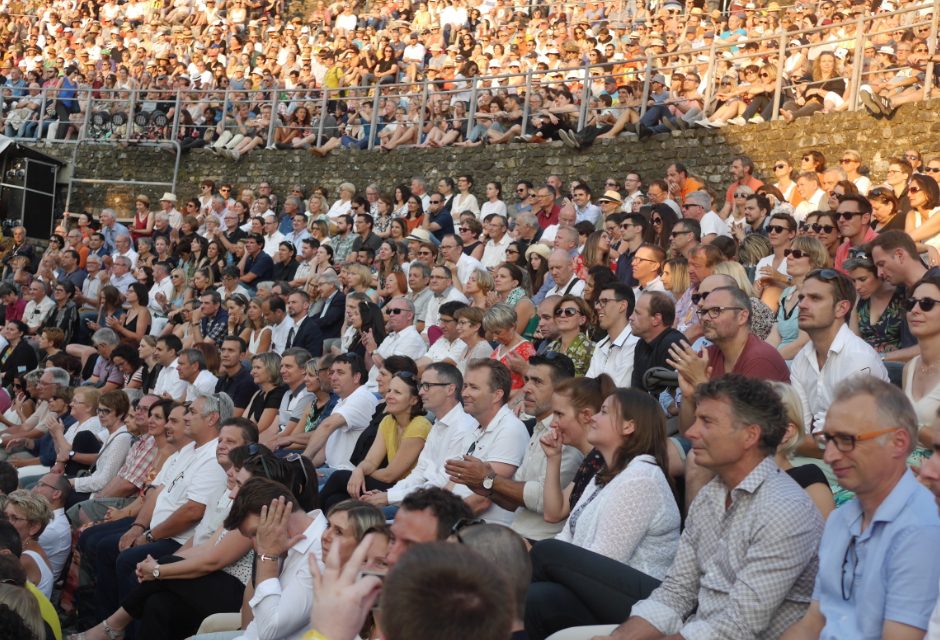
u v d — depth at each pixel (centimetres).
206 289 1495
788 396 496
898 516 388
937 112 1227
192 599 659
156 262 1678
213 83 2236
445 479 712
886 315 719
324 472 838
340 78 2075
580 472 579
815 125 1338
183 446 838
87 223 1933
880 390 395
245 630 573
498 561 348
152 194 2088
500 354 874
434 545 240
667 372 648
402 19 2347
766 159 1381
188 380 1122
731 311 597
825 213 899
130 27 2597
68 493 940
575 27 1933
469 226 1372
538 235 1338
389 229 1570
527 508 623
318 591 289
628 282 1058
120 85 2230
